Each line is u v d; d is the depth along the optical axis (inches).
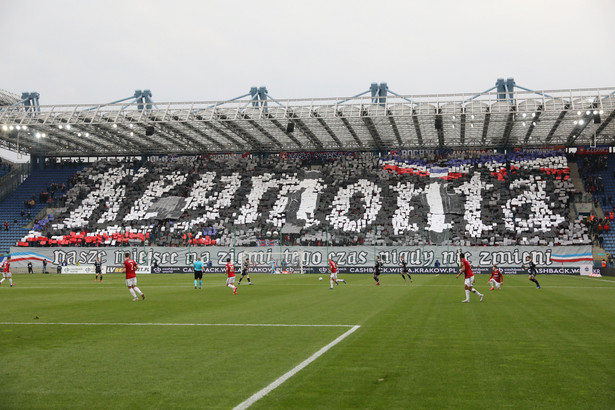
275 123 2250.2
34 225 2509.8
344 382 329.7
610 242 2134.6
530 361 389.7
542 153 2556.6
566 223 2193.7
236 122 2251.5
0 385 328.5
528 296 1000.2
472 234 2207.2
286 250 2207.2
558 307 783.7
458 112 1996.8
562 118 2082.9
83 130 2394.2
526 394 303.3
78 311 750.5
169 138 2529.5
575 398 295.6
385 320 626.8
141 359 402.9
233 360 396.8
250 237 2316.7
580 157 2564.0
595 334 515.5
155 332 539.8
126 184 2709.2
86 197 2652.6
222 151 2765.7
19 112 2206.0
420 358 400.5
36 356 416.5
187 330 552.7
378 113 2036.2
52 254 2346.2
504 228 2215.8
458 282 1503.4
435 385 322.3
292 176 2647.6
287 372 356.5
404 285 1369.3
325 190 2534.5
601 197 2338.8
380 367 370.3
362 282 1518.2
